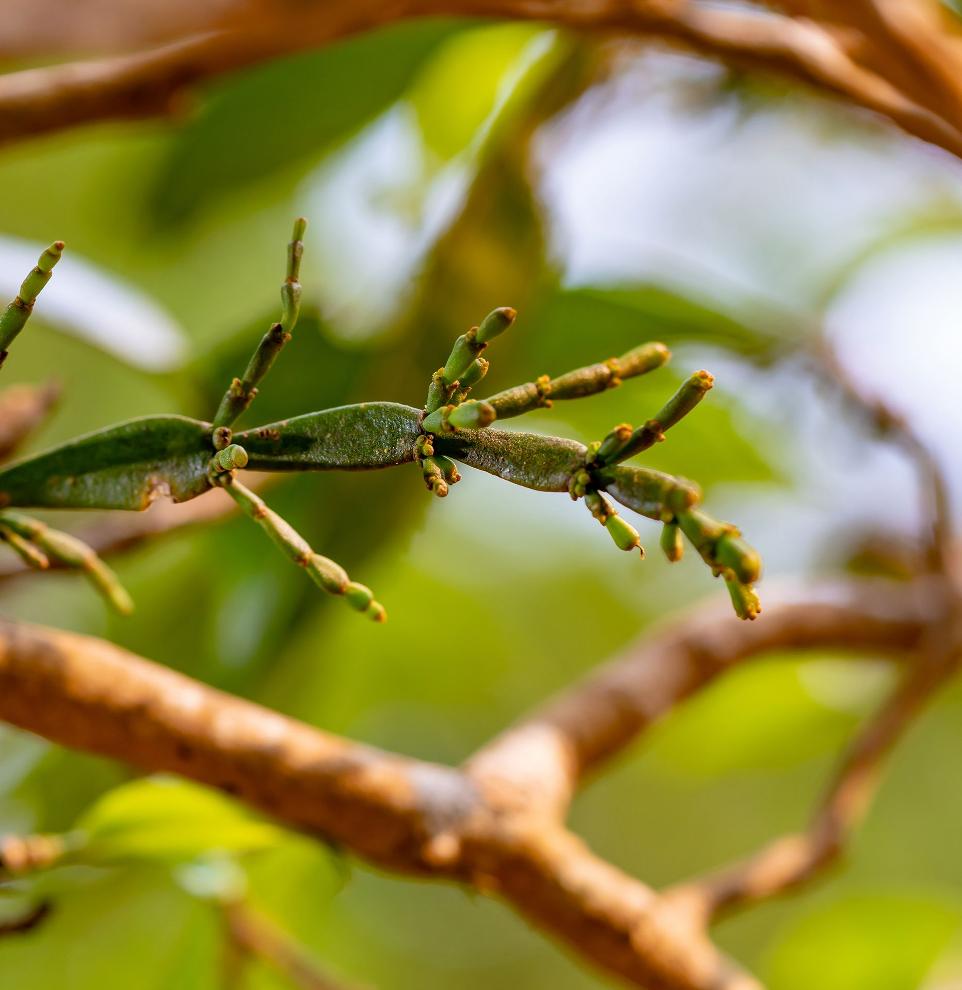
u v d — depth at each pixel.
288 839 0.58
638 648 0.75
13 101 0.60
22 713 0.54
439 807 0.57
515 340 0.72
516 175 0.71
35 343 1.08
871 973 1.01
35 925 0.57
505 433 0.47
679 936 0.57
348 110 0.83
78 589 0.97
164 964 0.77
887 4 0.55
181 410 0.75
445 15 0.60
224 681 0.79
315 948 0.98
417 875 0.57
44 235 1.02
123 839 0.57
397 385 0.71
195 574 0.82
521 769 0.59
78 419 1.09
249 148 0.86
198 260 1.06
